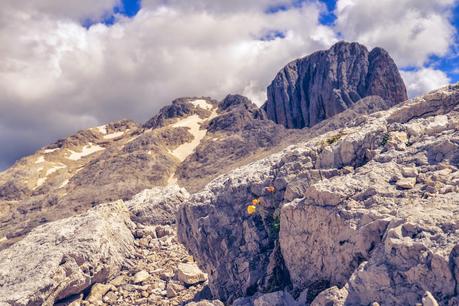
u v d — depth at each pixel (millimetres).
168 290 36062
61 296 35938
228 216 31188
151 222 52625
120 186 130250
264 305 22984
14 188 159500
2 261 37594
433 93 27688
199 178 129250
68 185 145750
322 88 139625
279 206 28516
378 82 132000
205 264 32438
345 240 21891
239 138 142125
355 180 23719
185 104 193000
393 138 25578
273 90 158000
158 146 155375
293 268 25109
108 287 38375
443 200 19953
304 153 29375
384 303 18016
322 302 19609
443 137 24125
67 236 39438
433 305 16125
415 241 18141
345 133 29844
